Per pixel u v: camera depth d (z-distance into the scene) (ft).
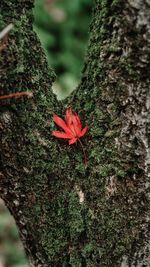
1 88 2.69
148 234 2.87
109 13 2.72
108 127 2.83
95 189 2.89
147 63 2.65
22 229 3.00
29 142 2.82
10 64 2.68
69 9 9.23
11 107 2.74
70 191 2.92
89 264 2.95
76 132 2.88
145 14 2.59
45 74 2.90
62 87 7.92
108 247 2.91
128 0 2.61
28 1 2.79
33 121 2.82
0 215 6.91
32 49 2.81
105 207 2.88
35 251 3.01
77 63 9.12
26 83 2.77
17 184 2.87
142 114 2.74
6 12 2.71
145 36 2.62
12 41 2.69
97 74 2.83
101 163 2.87
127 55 2.68
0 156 2.81
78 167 2.92
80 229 2.93
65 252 2.97
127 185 2.84
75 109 2.97
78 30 9.42
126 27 2.64
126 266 2.93
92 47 2.88
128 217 2.86
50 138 2.87
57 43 9.22
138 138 2.78
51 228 2.94
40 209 2.91
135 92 2.72
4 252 6.38
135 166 2.82
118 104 2.78
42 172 2.86
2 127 2.76
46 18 9.12
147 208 2.85
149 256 2.91
